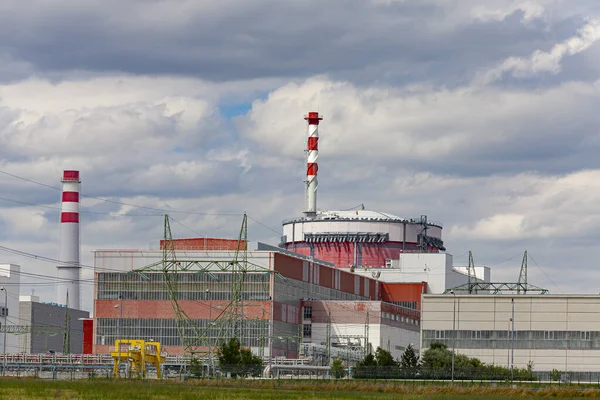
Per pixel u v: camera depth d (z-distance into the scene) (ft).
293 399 506.89
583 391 618.03
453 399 547.90
